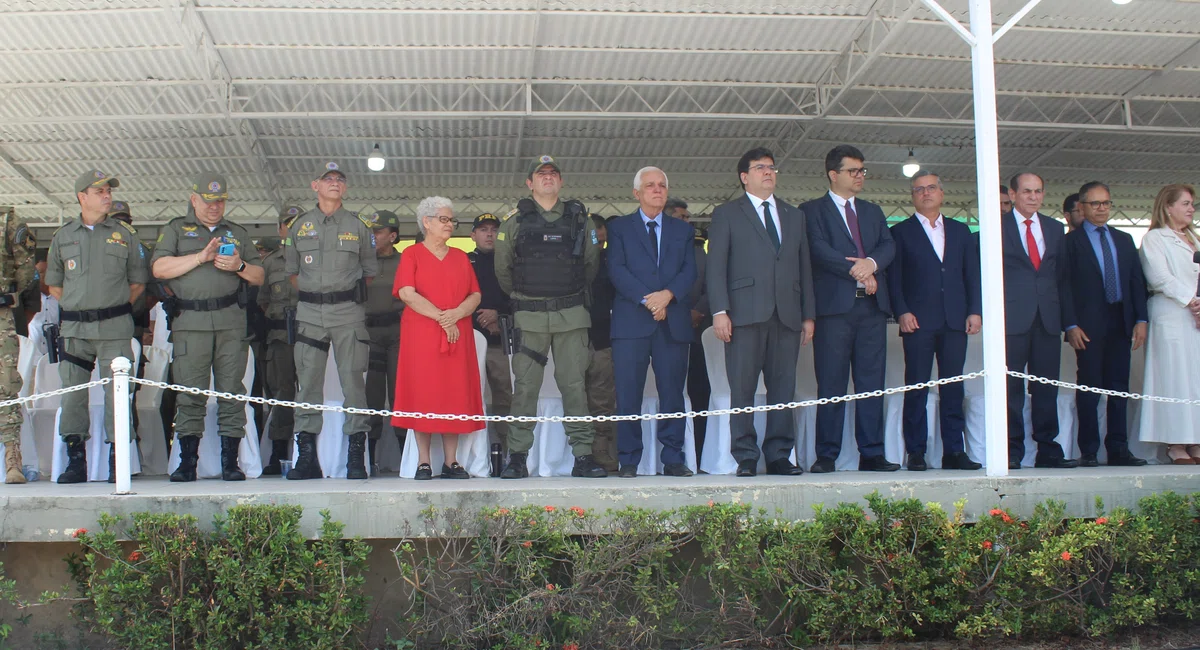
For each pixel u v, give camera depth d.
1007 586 4.37
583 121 10.47
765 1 8.34
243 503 4.36
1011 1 8.27
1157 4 8.43
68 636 4.39
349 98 9.90
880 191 13.48
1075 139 11.34
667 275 5.70
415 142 10.98
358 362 5.69
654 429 6.21
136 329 6.82
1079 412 6.54
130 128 10.45
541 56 9.12
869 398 5.97
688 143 11.27
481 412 5.78
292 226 5.79
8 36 8.54
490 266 6.97
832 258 5.84
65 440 5.63
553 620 4.30
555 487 4.55
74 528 4.29
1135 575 4.52
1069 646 4.42
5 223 5.86
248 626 4.11
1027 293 6.20
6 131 10.44
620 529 4.33
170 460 6.15
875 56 8.88
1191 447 6.40
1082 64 9.56
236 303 5.78
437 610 4.31
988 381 4.93
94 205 5.70
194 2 8.05
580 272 5.69
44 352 6.38
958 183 13.12
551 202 5.80
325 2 8.09
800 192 13.33
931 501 4.68
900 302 6.19
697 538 4.40
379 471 6.59
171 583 4.12
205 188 5.77
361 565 4.30
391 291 6.64
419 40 8.73
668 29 8.72
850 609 4.33
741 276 5.62
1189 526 4.55
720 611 4.36
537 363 5.59
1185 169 12.48
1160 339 6.34
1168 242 6.33
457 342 5.59
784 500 4.61
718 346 6.32
